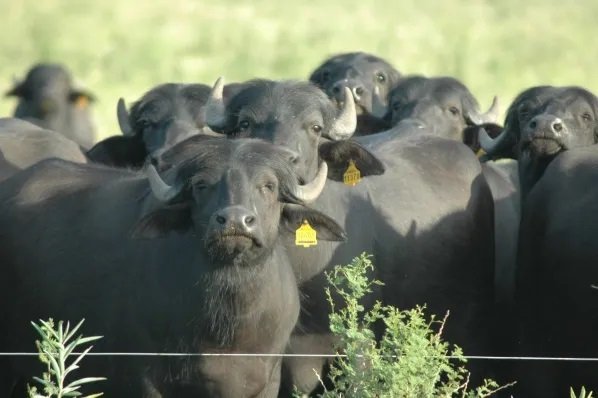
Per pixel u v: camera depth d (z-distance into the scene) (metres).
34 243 21.50
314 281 22.48
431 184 25.23
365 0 104.19
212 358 19.64
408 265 24.31
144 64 70.81
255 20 90.62
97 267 20.77
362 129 28.98
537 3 101.94
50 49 74.81
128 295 20.30
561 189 24.05
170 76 66.69
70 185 22.12
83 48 76.75
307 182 22.23
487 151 27.95
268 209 19.11
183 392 19.94
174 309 19.73
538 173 26.08
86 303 20.72
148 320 20.02
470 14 96.19
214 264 19.27
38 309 21.22
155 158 23.94
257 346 19.70
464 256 25.25
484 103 56.16
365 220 23.66
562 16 95.19
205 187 19.06
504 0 103.19
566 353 23.75
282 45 78.06
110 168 23.05
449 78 29.89
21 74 69.75
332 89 30.53
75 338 20.72
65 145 25.67
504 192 28.39
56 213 21.64
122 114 28.86
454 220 25.09
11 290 21.66
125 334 20.28
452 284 25.09
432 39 82.25
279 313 19.81
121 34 82.31
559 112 25.92
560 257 23.58
